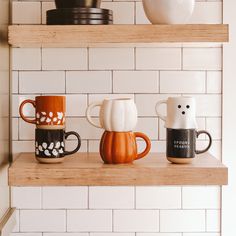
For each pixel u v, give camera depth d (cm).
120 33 141
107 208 168
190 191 168
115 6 167
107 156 144
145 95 168
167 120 146
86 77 168
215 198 168
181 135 143
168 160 146
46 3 167
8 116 162
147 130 168
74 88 168
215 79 168
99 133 168
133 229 168
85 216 168
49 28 141
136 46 166
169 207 168
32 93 168
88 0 146
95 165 142
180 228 168
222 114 168
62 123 145
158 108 168
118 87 168
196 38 141
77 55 168
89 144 169
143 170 139
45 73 168
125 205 168
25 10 167
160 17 143
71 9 144
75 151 148
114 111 142
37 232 168
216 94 169
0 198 147
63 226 168
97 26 141
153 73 168
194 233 169
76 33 141
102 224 168
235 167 168
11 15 166
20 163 146
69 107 168
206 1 167
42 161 144
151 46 166
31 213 168
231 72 168
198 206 168
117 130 143
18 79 167
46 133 143
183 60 168
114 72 168
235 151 168
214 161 149
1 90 149
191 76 168
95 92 168
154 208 168
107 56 168
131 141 145
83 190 168
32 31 141
